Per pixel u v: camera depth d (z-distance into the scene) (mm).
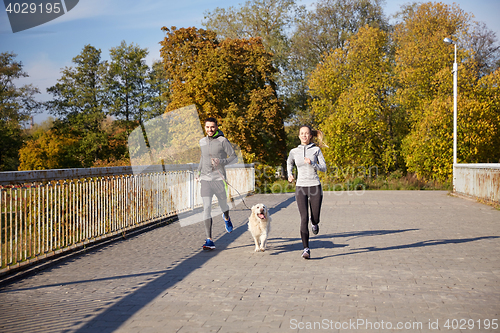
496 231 9219
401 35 36625
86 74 54594
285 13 43250
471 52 31266
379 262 6316
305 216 6699
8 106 50375
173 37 30938
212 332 3656
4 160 51969
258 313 4133
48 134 51812
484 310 4164
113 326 3832
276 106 29594
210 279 5434
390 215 12281
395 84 38031
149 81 53188
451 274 5574
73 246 7035
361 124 33188
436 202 16391
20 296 4770
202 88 28219
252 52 31484
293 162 7000
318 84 37062
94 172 7812
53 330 3752
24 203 5852
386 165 36438
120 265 6262
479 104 27922
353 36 36844
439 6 34438
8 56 50750
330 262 6359
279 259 6617
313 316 4027
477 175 16828
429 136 29328
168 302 4516
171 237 8797
